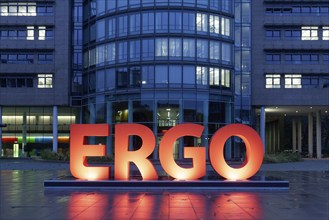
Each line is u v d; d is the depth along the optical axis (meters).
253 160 22.89
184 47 53.66
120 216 14.13
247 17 61.59
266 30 62.12
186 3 54.06
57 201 17.77
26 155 70.06
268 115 80.81
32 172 34.78
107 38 56.88
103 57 57.47
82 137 23.12
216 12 55.78
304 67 61.62
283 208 16.00
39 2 64.44
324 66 61.62
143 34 54.00
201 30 54.59
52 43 64.12
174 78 53.22
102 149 23.02
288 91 61.66
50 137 72.38
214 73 55.09
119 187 21.95
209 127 53.84
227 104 56.25
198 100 53.56
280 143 82.94
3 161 51.66
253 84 61.50
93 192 20.92
